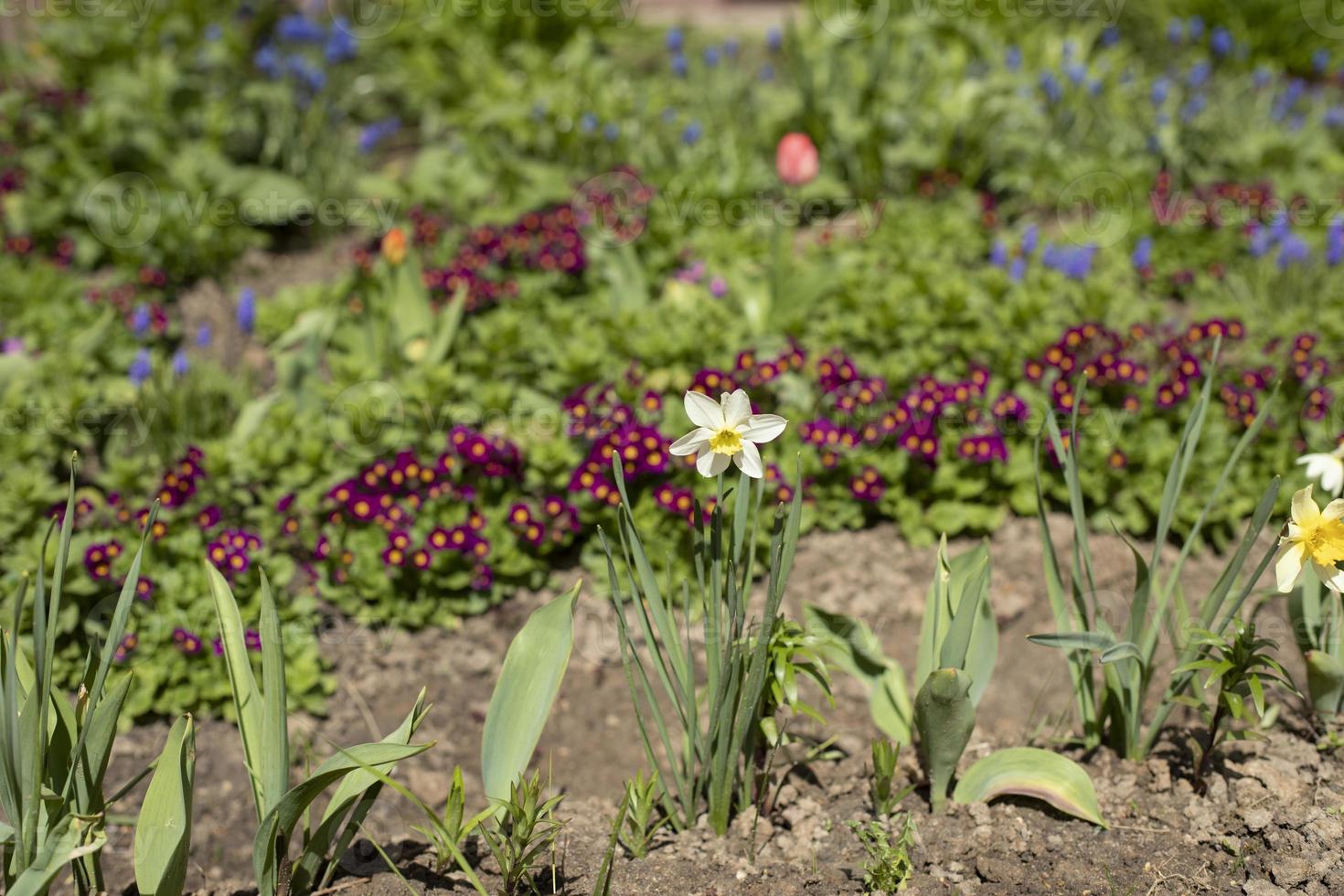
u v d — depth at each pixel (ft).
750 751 8.87
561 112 18.98
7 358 13.88
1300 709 9.80
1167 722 9.93
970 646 9.08
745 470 7.65
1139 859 8.40
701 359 13.74
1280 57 22.29
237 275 17.87
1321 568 7.97
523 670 8.47
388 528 11.84
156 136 18.84
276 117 19.76
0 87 20.66
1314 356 13.48
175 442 13.78
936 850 8.61
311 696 10.89
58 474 13.65
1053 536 12.39
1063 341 13.39
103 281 17.34
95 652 10.83
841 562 12.34
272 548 12.23
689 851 8.78
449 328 14.32
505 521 12.18
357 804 9.30
